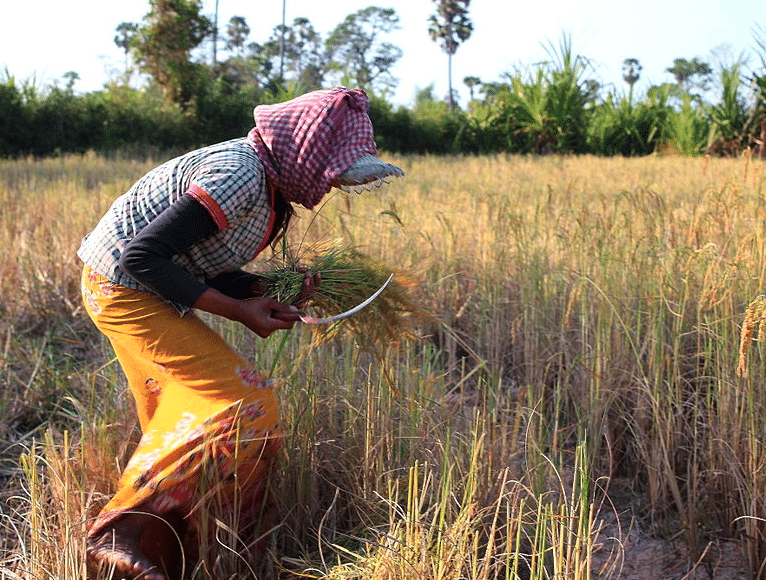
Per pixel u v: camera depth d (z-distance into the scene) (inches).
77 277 218.4
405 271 124.0
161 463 99.4
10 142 898.7
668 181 420.8
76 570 92.7
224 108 997.2
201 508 99.3
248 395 101.2
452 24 2588.6
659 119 933.2
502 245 214.5
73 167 612.1
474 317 188.9
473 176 516.7
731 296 141.7
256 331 101.9
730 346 133.6
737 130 772.6
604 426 135.9
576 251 195.8
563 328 161.0
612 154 943.7
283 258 116.0
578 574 90.6
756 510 113.3
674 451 132.1
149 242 92.2
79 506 104.3
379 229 232.7
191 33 997.2
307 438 119.9
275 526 111.7
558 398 130.2
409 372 136.3
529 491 105.3
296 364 127.8
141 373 105.9
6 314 198.8
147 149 916.0
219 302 97.6
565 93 936.3
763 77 749.3
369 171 97.2
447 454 107.1
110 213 102.2
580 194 344.8
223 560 103.7
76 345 189.2
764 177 269.7
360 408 129.4
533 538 112.3
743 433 123.3
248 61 1590.8
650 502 131.2
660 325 141.9
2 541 113.0
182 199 93.4
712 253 148.9
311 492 118.3
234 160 95.9
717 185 349.1
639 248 184.9
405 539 97.0
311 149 97.0
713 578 114.4
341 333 121.2
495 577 98.0
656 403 129.7
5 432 144.8
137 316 100.1
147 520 99.8
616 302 159.3
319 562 109.0
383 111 1079.0
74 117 931.3
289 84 1053.8
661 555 120.3
